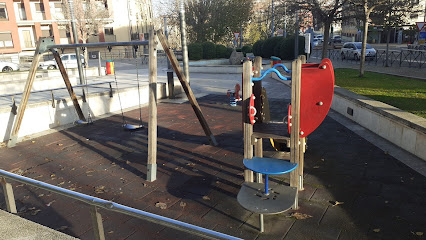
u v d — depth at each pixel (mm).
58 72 20328
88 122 9977
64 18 41844
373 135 7859
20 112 8016
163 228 4297
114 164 6719
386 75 15422
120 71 25531
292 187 4461
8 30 39906
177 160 6789
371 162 6211
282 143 6578
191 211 4715
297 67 4320
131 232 4211
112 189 5551
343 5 17297
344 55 28969
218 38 37969
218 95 14281
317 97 4562
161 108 11969
